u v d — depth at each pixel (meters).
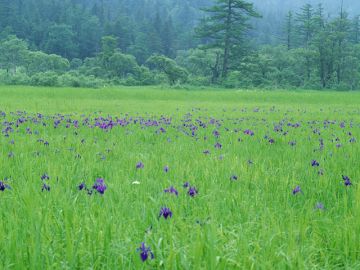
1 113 16.41
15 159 6.91
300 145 9.30
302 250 3.35
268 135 11.13
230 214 4.30
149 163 6.78
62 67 89.06
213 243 3.05
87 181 5.66
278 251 3.33
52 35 125.50
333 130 12.91
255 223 4.02
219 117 18.84
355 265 3.30
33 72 84.75
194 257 3.06
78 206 4.36
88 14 145.00
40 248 3.12
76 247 3.12
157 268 3.06
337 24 94.25
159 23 146.25
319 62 93.00
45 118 15.22
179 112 21.91
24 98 31.95
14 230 3.46
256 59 83.19
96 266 3.14
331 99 41.81
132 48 125.12
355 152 8.10
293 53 93.88
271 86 76.56
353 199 4.92
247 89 72.31
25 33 133.12
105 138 10.41
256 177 5.86
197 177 5.93
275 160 7.55
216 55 90.00
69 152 7.79
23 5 147.88
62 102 28.52
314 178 5.93
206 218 3.78
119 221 3.85
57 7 150.38
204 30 88.06
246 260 3.10
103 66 93.25
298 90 75.50
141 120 15.19
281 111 24.31
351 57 91.81
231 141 9.84
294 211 4.46
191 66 96.94
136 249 3.15
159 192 5.04
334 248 3.55
